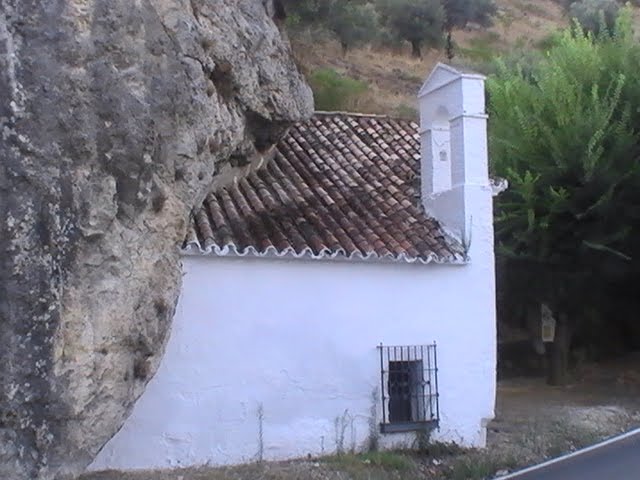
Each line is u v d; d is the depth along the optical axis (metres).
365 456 10.38
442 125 12.32
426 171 12.30
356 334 10.80
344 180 12.74
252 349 10.27
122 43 7.34
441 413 11.12
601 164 15.73
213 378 10.07
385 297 10.98
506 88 18.06
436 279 11.27
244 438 10.15
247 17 11.27
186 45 8.23
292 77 12.30
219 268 10.22
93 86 7.06
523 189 16.09
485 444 11.43
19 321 6.45
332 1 29.91
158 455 9.76
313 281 10.64
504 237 17.33
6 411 6.36
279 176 12.65
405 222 11.90
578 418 13.73
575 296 17.95
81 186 6.89
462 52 37.06
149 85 7.61
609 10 35.56
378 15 37.19
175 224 8.33
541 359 19.39
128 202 7.41
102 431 7.34
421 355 11.07
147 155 7.48
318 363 10.57
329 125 14.38
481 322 11.42
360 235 11.25
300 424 10.43
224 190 11.81
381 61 34.25
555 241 16.77
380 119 14.80
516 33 41.12
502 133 17.52
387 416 10.85
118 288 7.34
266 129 12.11
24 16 6.76
